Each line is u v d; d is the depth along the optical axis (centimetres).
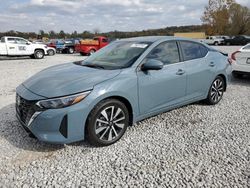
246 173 305
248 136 409
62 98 329
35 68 1226
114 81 365
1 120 464
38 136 334
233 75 851
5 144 372
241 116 501
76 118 334
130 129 431
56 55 2305
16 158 336
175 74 448
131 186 282
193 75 486
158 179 294
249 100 614
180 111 524
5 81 860
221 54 586
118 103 372
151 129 432
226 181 290
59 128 330
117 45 480
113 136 378
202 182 288
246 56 783
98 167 318
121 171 310
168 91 442
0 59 1823
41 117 328
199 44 529
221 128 441
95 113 349
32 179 293
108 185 284
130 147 369
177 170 312
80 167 318
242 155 348
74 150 359
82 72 389
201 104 571
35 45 1878
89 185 284
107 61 432
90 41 2200
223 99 620
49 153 350
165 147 370
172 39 471
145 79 401
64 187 280
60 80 363
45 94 336
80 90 337
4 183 285
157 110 433
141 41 458
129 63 404
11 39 1791
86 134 355
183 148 368
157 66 390
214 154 351
